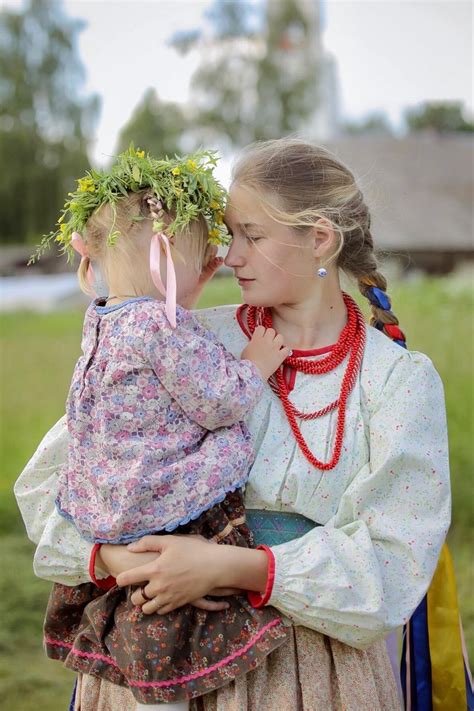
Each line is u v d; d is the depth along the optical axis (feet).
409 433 5.78
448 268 82.07
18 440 20.59
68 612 6.20
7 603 12.66
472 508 15.46
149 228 5.84
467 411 19.42
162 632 5.47
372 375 5.97
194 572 5.40
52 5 79.97
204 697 5.69
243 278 6.01
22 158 75.72
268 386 6.06
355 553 5.53
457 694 6.66
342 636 5.54
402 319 28.22
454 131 123.95
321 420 5.90
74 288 42.11
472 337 25.48
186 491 5.50
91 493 5.75
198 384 5.54
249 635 5.52
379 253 6.86
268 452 5.85
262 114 93.25
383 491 5.75
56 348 30.09
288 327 6.21
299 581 5.45
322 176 5.99
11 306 38.37
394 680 6.13
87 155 78.54
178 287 5.94
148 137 84.02
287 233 5.87
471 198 84.89
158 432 5.62
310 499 5.77
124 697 5.85
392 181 85.30
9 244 74.74
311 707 5.56
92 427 5.75
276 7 95.25
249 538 5.74
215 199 5.94
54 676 11.11
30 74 78.33
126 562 5.58
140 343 5.57
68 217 6.32
